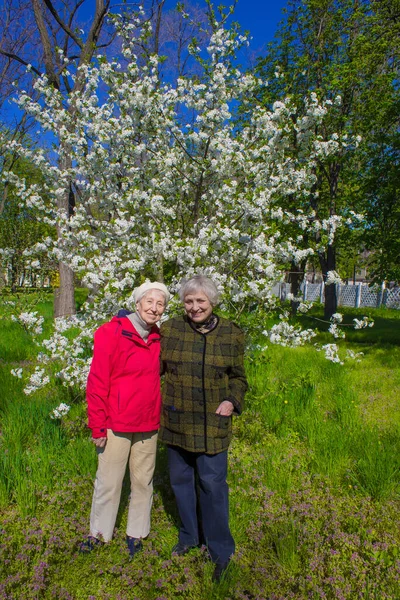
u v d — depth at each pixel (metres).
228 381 2.32
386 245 9.30
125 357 2.26
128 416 2.27
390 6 10.16
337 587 2.03
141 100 4.04
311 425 3.84
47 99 4.48
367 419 4.27
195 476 2.67
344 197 10.82
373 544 2.39
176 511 2.77
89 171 4.35
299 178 4.10
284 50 10.59
